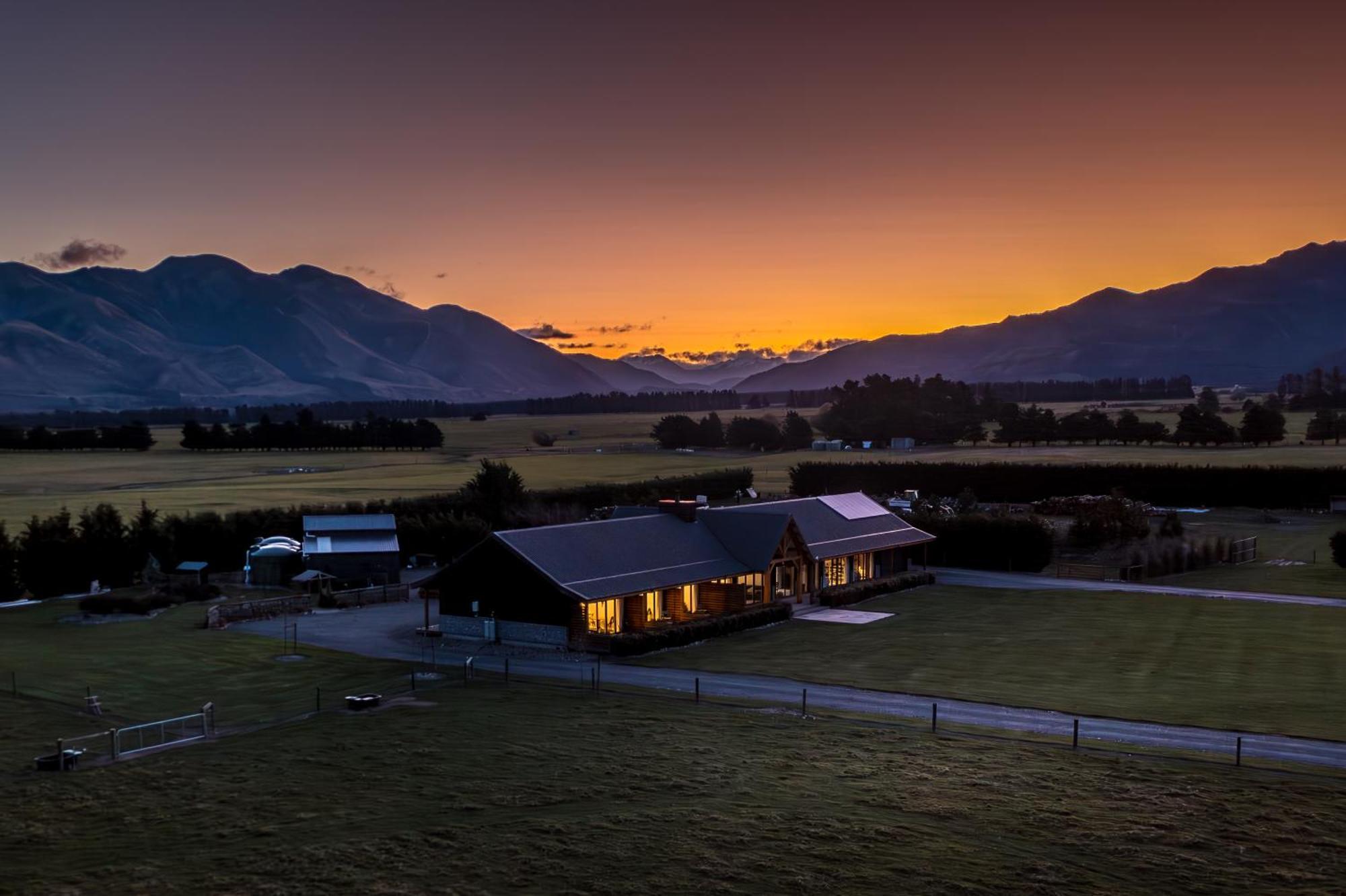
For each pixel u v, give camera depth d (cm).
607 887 2689
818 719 4459
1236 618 7106
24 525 12056
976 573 9581
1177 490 13788
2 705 4700
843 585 8381
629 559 6819
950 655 5969
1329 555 10012
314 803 3338
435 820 3172
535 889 2672
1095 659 5831
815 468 15525
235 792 3456
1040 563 9625
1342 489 12938
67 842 3031
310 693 5012
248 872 2788
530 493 11856
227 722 4488
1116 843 3002
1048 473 14388
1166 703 4781
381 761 3775
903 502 12456
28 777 3647
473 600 6525
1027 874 2786
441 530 9744
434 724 4328
